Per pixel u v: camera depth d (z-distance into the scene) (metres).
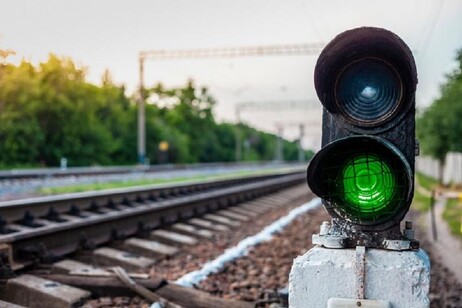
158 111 78.19
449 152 29.75
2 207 7.09
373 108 2.33
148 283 4.95
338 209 2.38
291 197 21.69
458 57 18.67
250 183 23.45
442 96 26.61
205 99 85.69
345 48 2.34
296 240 9.75
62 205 8.80
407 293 2.23
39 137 42.25
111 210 10.11
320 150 2.27
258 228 11.37
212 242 9.08
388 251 2.29
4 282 4.80
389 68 2.31
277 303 4.89
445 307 5.51
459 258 8.48
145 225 8.88
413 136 2.30
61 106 42.69
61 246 6.50
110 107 54.75
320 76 2.35
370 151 2.34
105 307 4.59
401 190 2.30
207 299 4.78
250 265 7.04
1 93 37.34
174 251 7.63
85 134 47.62
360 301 2.25
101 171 31.58
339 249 2.32
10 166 39.78
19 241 5.73
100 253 6.56
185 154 70.19
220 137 91.62
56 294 4.62
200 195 14.31
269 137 127.19
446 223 12.96
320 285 2.30
